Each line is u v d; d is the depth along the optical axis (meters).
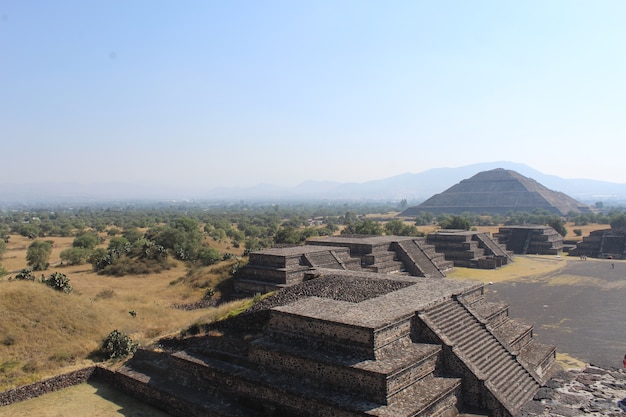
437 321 24.88
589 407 22.27
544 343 33.66
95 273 72.19
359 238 67.62
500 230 104.81
